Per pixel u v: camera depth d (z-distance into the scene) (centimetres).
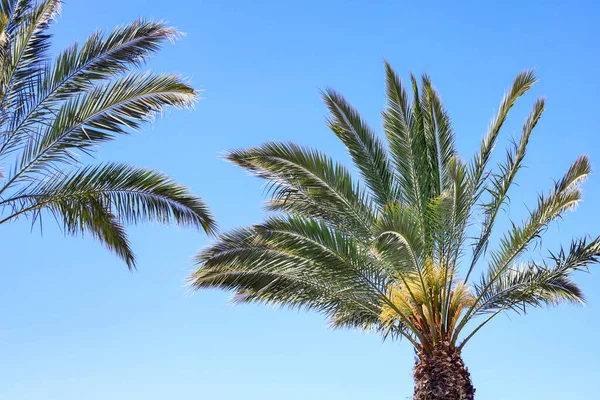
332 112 1181
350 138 1188
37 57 902
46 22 913
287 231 1042
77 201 915
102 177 916
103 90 901
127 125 912
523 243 1105
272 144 1048
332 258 1055
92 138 905
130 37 920
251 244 1100
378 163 1198
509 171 1111
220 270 1148
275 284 1193
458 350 1141
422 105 1251
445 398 1095
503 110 1123
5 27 818
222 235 1102
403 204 1185
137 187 935
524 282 1155
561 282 1175
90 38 919
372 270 1085
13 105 880
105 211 943
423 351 1144
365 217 1089
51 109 890
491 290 1167
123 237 993
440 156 1219
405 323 1159
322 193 1084
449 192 1030
